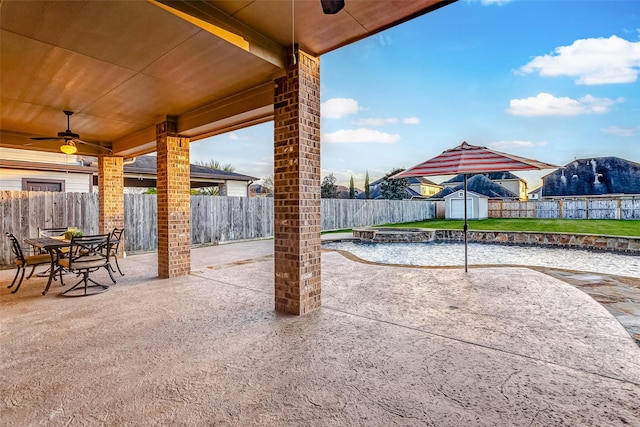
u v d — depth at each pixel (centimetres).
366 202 1773
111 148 775
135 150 730
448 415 194
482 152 588
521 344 293
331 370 248
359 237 1288
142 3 263
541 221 1550
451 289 490
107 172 795
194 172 1417
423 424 186
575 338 305
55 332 329
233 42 324
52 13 274
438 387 224
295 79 378
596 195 2038
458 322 351
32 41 319
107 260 525
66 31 302
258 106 438
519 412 196
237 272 630
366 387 225
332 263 721
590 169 2203
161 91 456
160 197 591
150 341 305
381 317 369
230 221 1157
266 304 422
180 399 212
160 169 589
